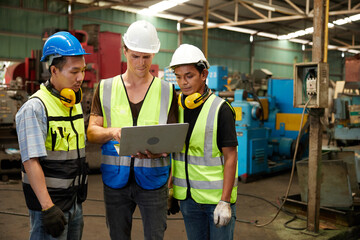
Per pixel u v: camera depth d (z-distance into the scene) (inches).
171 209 83.3
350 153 169.9
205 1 316.2
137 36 67.6
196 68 71.2
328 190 147.5
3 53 477.4
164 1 569.9
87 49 239.1
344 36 848.9
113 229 74.8
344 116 273.9
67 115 65.4
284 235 132.5
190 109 75.0
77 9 541.6
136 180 71.6
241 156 220.1
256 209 166.1
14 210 155.6
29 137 58.9
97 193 189.0
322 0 124.1
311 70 127.3
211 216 74.1
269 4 524.4
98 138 70.1
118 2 565.0
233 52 765.9
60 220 60.6
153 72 308.0
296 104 131.0
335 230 136.6
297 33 763.4
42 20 509.4
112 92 72.8
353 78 282.2
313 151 132.2
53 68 62.6
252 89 229.1
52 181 62.9
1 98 207.5
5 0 474.3
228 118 71.6
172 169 79.5
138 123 71.8
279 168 242.4
